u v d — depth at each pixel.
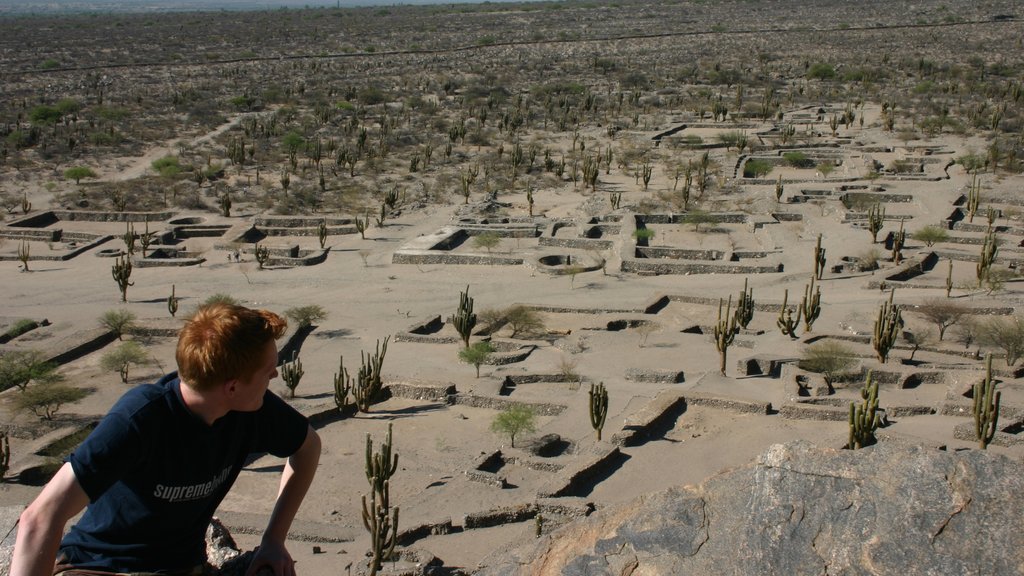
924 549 5.05
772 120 93.88
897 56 136.62
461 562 20.30
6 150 77.44
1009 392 30.17
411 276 48.69
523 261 50.22
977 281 44.31
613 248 52.31
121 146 82.25
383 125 87.56
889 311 33.31
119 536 4.78
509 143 84.25
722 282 46.00
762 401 29.84
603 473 25.45
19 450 27.55
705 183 66.94
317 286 47.31
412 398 31.98
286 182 66.31
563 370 33.66
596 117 96.06
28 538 4.31
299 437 5.26
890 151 77.50
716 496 5.84
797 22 181.00
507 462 26.30
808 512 5.43
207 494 4.93
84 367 36.06
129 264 45.19
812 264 48.31
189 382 4.57
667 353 35.94
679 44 157.50
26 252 51.94
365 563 19.41
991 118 87.31
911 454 5.50
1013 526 5.02
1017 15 171.88
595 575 5.65
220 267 51.09
